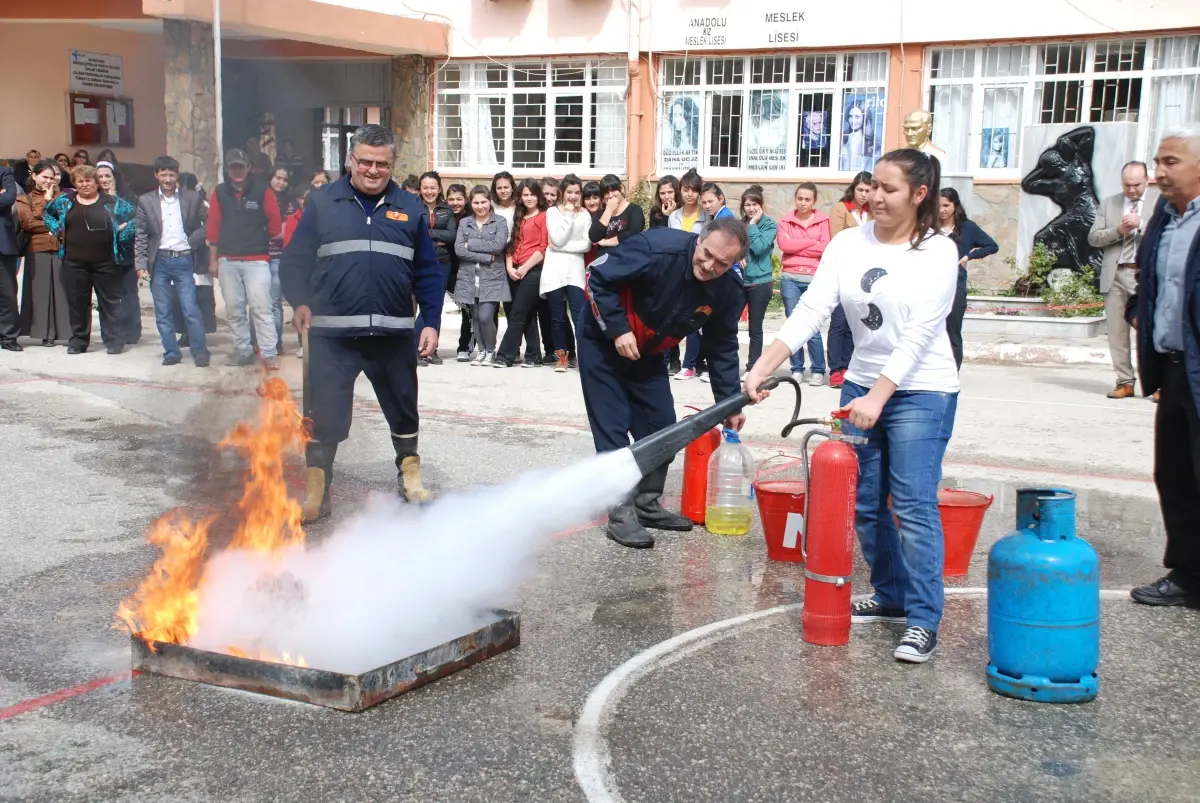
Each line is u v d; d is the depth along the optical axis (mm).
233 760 3369
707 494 6195
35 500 6344
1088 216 15297
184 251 11227
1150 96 16203
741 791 3229
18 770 3299
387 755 3410
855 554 5645
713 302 5543
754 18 18188
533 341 12086
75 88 21344
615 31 19234
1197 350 4488
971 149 17375
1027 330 14078
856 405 4078
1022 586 3852
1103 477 7270
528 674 4055
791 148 18500
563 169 20234
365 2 20859
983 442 8297
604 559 5488
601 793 3205
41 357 11828
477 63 20547
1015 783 3299
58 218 12109
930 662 4223
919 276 4152
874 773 3348
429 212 11992
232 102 21859
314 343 5918
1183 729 3680
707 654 4273
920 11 17125
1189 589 4898
